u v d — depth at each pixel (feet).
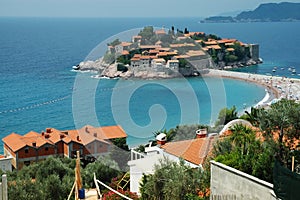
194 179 33.40
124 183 38.96
